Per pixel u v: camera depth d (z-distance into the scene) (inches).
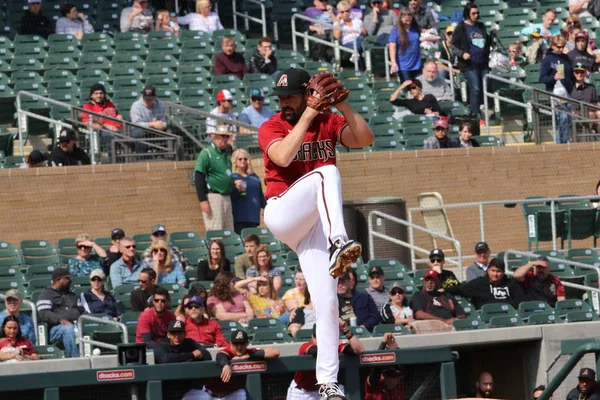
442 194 1540.4
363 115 1704.0
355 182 1515.7
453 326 1116.5
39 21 1883.6
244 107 1697.8
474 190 1550.2
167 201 1438.2
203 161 1381.6
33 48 1818.4
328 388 502.0
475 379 1155.9
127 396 669.9
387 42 1886.1
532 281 1226.0
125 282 1190.3
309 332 1059.9
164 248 1207.6
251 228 1374.3
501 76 1843.0
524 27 2065.7
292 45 2027.6
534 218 1438.2
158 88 1718.8
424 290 1157.7
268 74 1795.0
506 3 2140.7
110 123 1486.2
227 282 1110.4
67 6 1902.1
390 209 1417.3
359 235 1425.9
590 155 1601.9
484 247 1267.2
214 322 1000.2
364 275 1285.7
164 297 986.1
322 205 482.9
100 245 1315.2
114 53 1831.9
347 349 661.3
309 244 506.6
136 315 1078.4
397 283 1170.6
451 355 679.1
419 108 1681.8
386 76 1841.8
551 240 1439.5
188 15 1963.6
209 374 669.9
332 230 477.1
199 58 1843.0
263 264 1202.0
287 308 1128.2
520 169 1573.6
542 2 2175.2
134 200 1428.4
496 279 1208.8
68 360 942.4
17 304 1031.6
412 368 684.7
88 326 1059.9
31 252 1310.3
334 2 2079.2
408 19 1791.3
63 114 1590.8
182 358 844.6
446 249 1505.9
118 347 672.4
